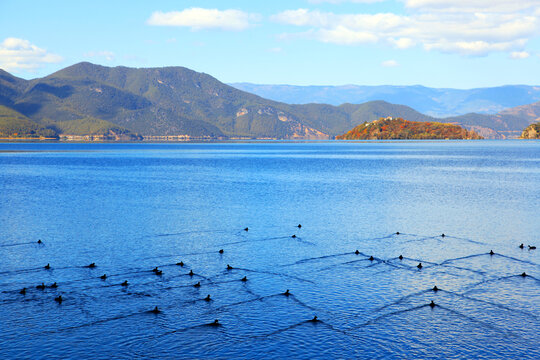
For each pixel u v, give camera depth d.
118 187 90.38
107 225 51.66
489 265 36.28
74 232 47.88
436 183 98.75
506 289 30.83
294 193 80.69
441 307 27.80
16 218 55.62
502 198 74.56
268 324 25.47
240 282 32.03
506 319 26.23
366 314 26.83
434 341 23.73
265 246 42.34
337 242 43.97
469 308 27.70
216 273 34.03
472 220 55.25
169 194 79.25
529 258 38.44
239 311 27.06
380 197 75.56
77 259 37.62
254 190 85.44
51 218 55.81
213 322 25.55
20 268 35.00
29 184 95.75
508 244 43.28
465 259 38.06
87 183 98.12
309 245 42.72
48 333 24.19
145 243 43.25
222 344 23.27
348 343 23.45
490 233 48.03
